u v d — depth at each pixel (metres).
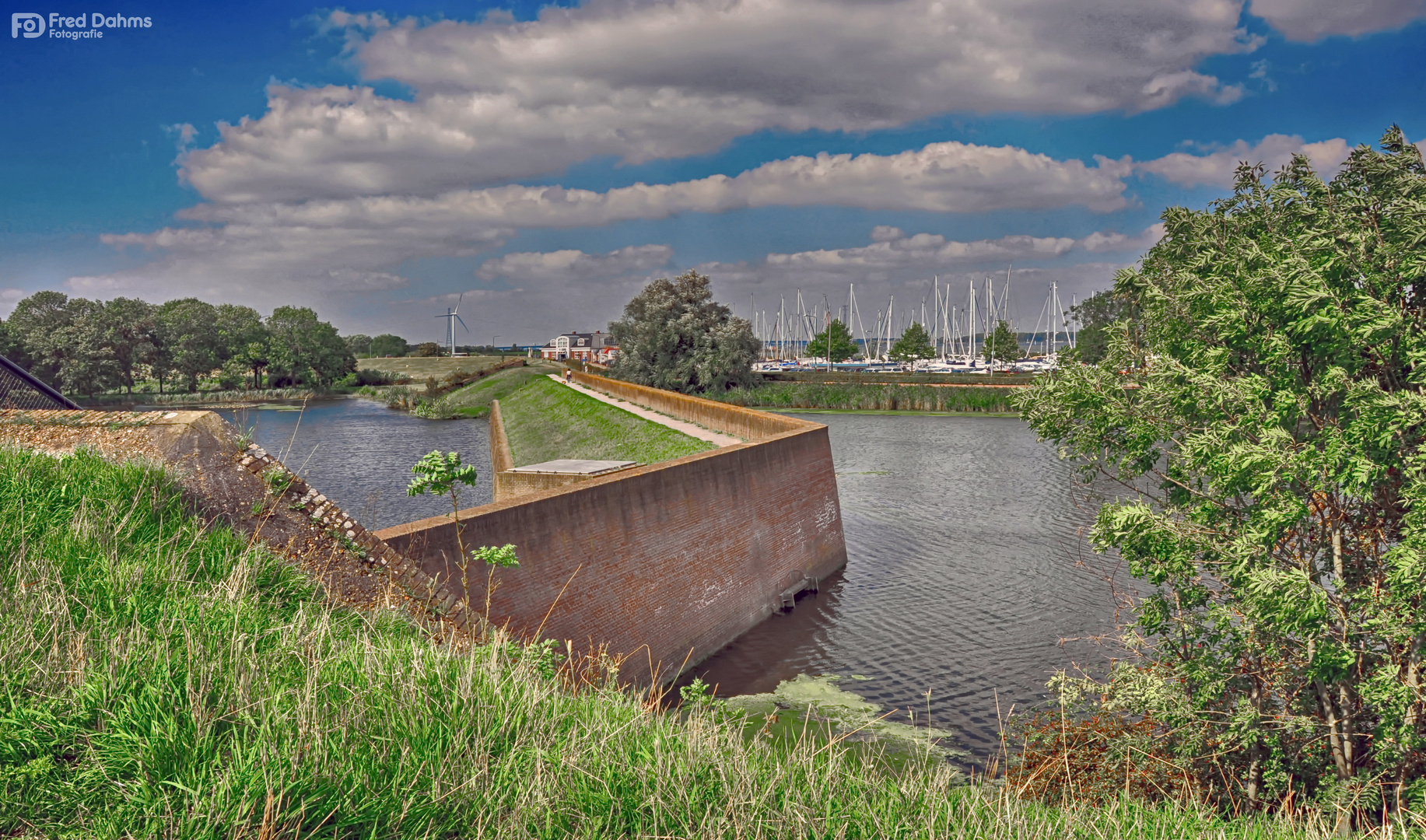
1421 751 11.59
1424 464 10.76
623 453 44.28
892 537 38.03
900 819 5.55
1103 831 6.67
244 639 5.86
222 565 7.24
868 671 22.53
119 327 116.75
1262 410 12.33
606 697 7.20
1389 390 12.76
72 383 110.94
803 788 5.69
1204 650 13.89
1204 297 13.29
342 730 4.88
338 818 4.30
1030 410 16.22
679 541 23.84
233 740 4.64
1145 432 14.27
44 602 5.70
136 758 4.38
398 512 44.28
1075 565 32.53
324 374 142.62
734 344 103.00
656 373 102.00
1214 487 12.56
